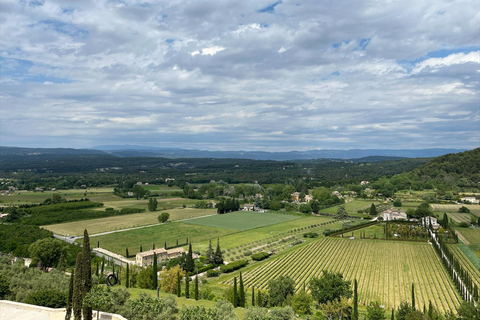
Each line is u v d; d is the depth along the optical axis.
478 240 166.75
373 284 111.81
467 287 98.94
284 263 136.62
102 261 134.75
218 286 111.00
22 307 68.81
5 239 160.25
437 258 138.75
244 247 164.00
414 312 76.69
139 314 66.62
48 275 91.06
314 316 88.44
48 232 178.38
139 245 166.38
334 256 144.88
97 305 63.53
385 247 157.25
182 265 128.88
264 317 67.75
